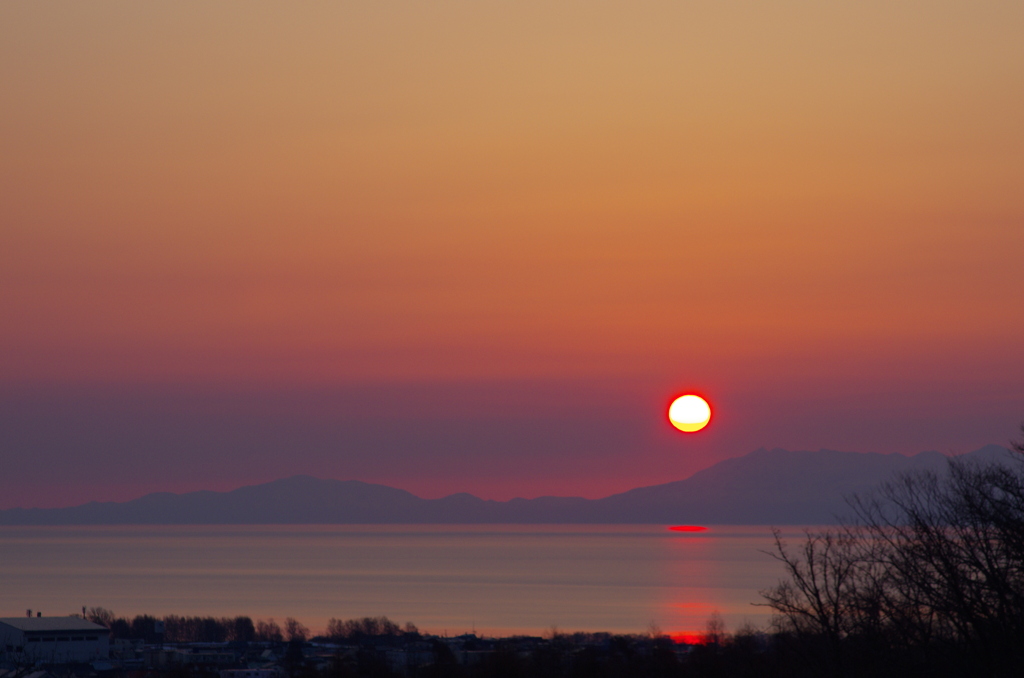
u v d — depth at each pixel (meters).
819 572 78.00
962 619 69.69
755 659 97.69
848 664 75.12
